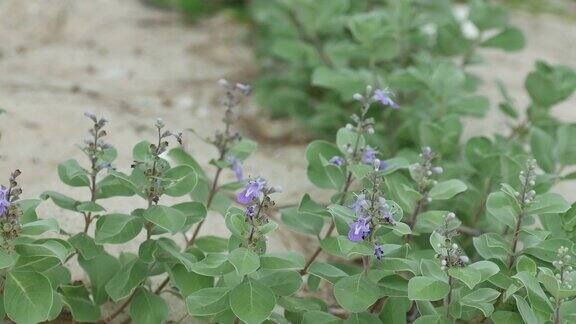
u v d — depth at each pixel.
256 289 0.96
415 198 1.07
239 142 1.13
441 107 1.38
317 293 1.19
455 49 1.51
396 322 1.01
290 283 0.99
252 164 1.47
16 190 0.95
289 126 1.63
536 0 2.62
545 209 1.01
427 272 0.96
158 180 1.01
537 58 2.12
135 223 1.01
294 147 1.56
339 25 1.63
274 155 1.52
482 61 1.53
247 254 0.94
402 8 1.53
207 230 1.25
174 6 2.19
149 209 1.00
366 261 1.01
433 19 1.56
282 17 1.70
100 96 1.65
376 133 1.45
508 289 0.97
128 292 1.00
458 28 1.50
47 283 0.95
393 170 1.06
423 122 1.28
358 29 1.41
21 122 1.48
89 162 1.39
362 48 1.42
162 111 1.63
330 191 1.40
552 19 2.47
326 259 1.26
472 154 1.24
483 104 1.38
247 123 1.64
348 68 1.54
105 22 2.04
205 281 1.01
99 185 1.05
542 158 1.24
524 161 1.19
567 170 1.53
